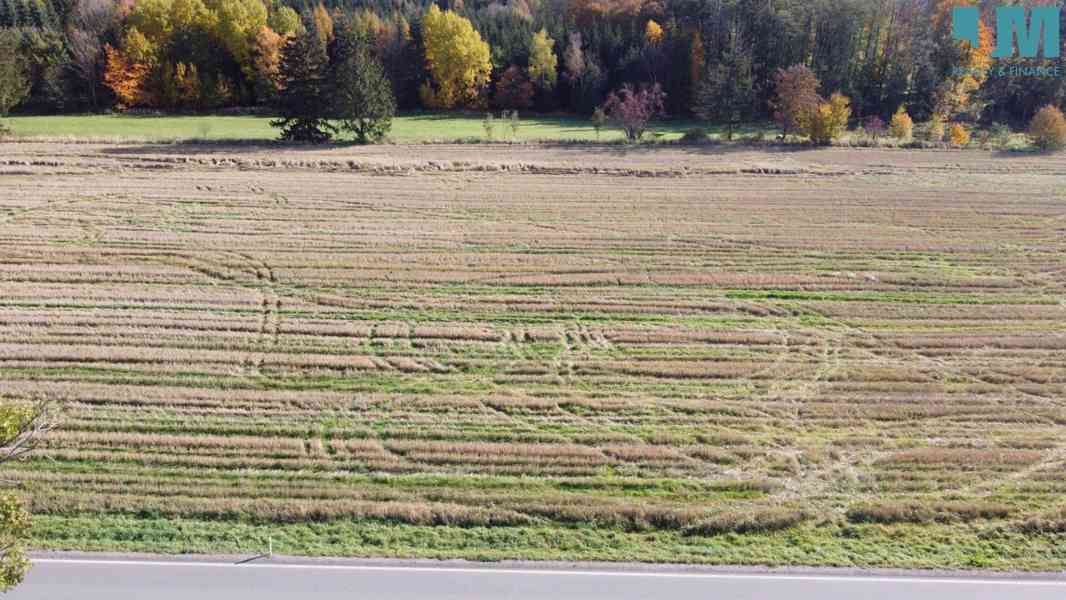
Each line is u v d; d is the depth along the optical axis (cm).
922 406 2028
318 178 4409
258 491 1606
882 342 2428
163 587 1305
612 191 4266
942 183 4531
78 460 1698
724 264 3120
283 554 1409
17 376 2069
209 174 4425
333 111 5547
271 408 1959
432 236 3412
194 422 1877
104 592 1288
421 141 5644
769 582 1362
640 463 1758
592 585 1345
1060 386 2145
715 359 2303
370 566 1381
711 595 1326
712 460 1778
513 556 1420
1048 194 4278
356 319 2533
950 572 1402
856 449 1825
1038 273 3069
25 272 2831
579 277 2945
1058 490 1666
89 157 4691
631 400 2044
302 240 3309
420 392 2069
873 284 2917
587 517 1547
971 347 2403
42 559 1362
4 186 4003
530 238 3409
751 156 5300
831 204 4053
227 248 3173
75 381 2059
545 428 1902
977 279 2981
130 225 3434
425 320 2538
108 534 1450
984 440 1870
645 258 3172
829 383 2155
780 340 2430
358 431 1858
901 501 1617
